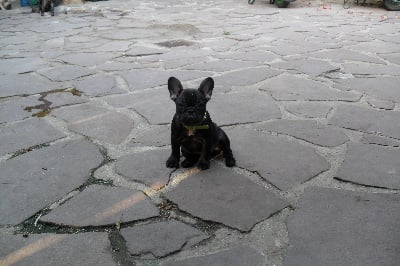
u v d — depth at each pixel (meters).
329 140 1.44
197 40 3.20
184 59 2.61
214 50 2.85
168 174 1.23
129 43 3.12
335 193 1.11
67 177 1.23
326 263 0.86
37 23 4.16
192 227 0.99
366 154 1.33
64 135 1.52
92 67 2.46
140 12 4.86
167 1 6.04
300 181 1.18
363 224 0.98
